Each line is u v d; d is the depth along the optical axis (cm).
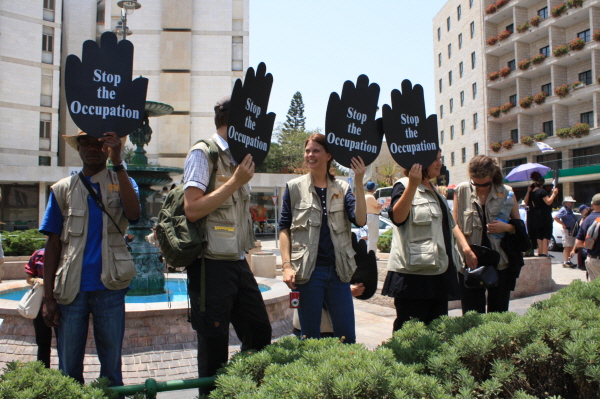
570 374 290
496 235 451
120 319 327
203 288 296
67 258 312
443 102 5362
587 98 3588
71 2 4031
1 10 3634
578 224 1133
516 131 4322
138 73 3759
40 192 3425
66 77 302
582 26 3631
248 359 270
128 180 321
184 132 3762
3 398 226
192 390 452
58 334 319
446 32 5259
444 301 401
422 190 400
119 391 262
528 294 909
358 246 406
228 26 3859
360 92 362
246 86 293
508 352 296
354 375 232
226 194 286
